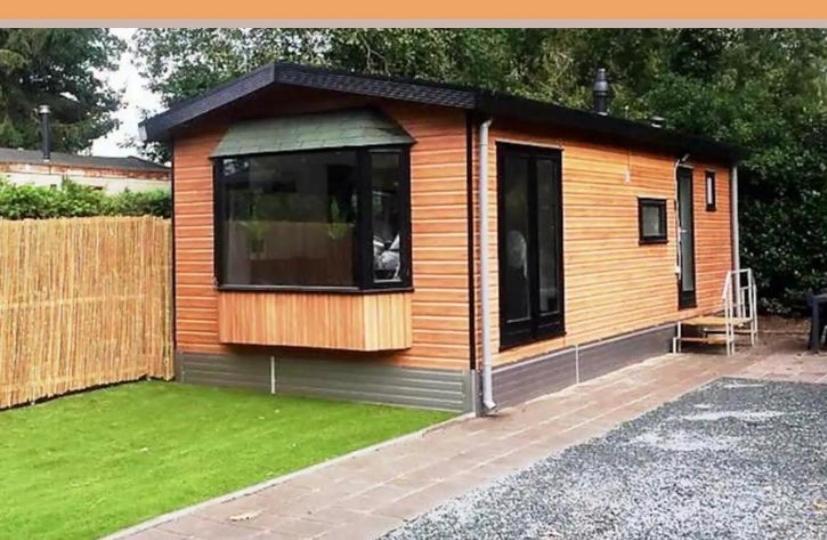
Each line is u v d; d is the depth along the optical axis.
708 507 4.63
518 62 19.02
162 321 9.02
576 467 5.50
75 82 27.81
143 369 8.93
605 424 6.75
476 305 7.14
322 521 4.55
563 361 8.33
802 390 7.96
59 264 8.13
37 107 26.38
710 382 8.52
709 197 11.98
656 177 10.34
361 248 7.29
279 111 7.99
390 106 7.48
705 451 5.83
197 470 5.59
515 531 4.34
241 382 8.47
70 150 26.81
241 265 8.13
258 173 7.98
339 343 7.43
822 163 13.48
